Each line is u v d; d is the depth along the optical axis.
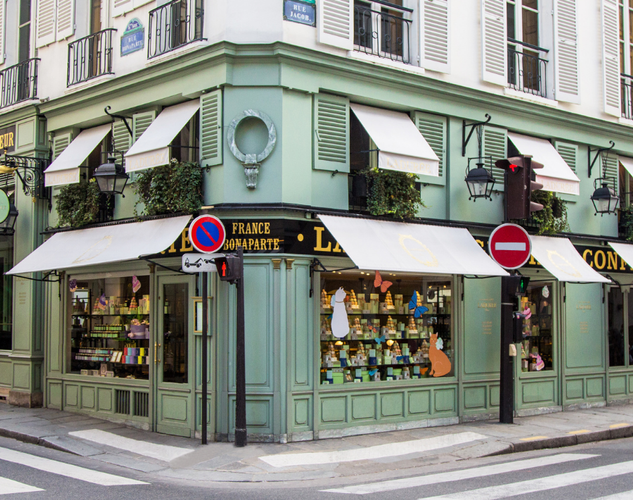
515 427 10.98
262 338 9.70
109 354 11.66
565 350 13.08
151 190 10.45
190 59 10.30
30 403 12.71
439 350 11.44
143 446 9.58
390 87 11.03
